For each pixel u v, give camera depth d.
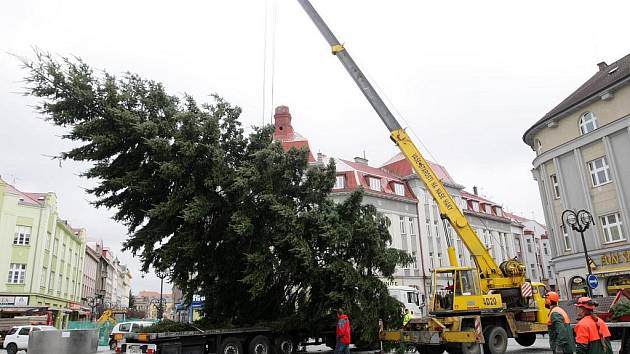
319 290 16.17
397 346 16.20
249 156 16.94
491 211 58.19
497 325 15.56
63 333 16.06
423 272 42.81
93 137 14.44
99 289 87.31
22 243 42.75
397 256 17.05
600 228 26.64
